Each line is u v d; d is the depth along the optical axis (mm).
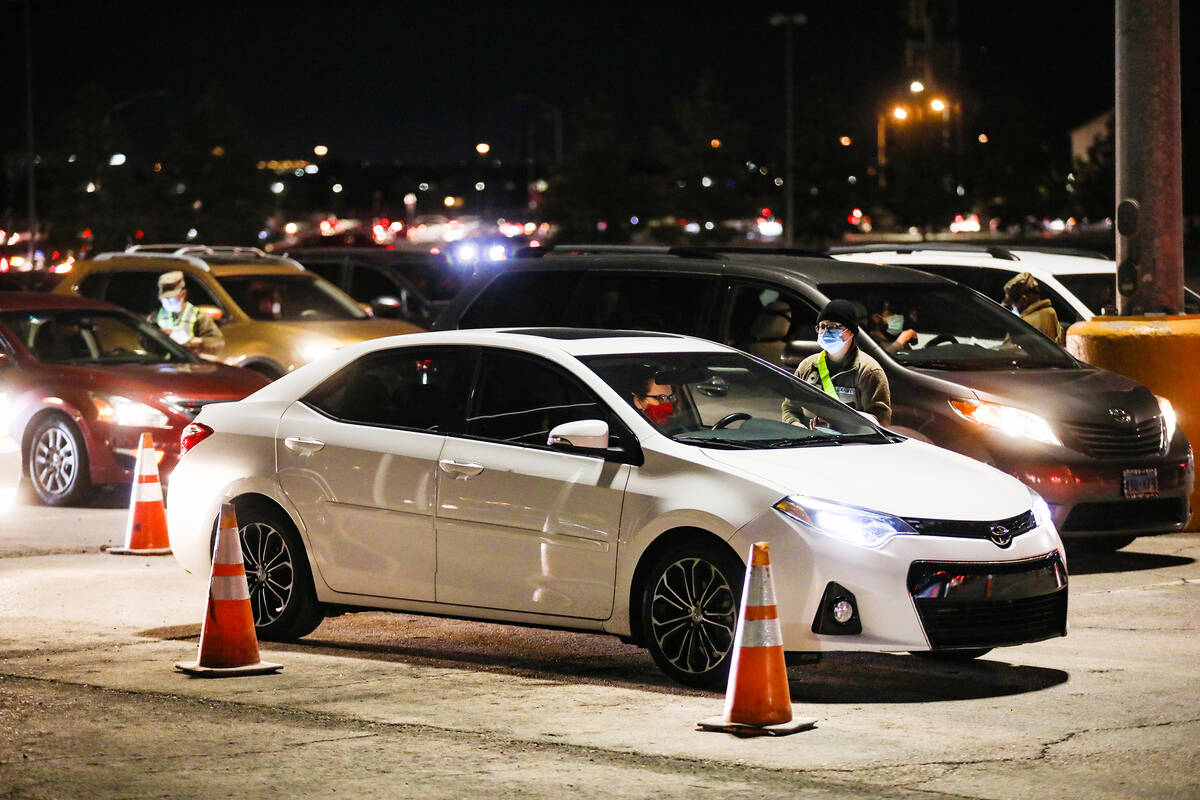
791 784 7348
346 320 25062
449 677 9758
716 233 91000
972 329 15148
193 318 20859
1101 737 8219
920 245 20250
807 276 14898
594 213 93625
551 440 9484
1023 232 119500
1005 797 7141
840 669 10039
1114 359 16391
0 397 12922
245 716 8664
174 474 11266
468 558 10008
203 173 83375
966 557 8984
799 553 8883
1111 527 14109
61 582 13117
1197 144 85625
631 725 8484
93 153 81250
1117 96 16906
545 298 16031
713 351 10664
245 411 11133
